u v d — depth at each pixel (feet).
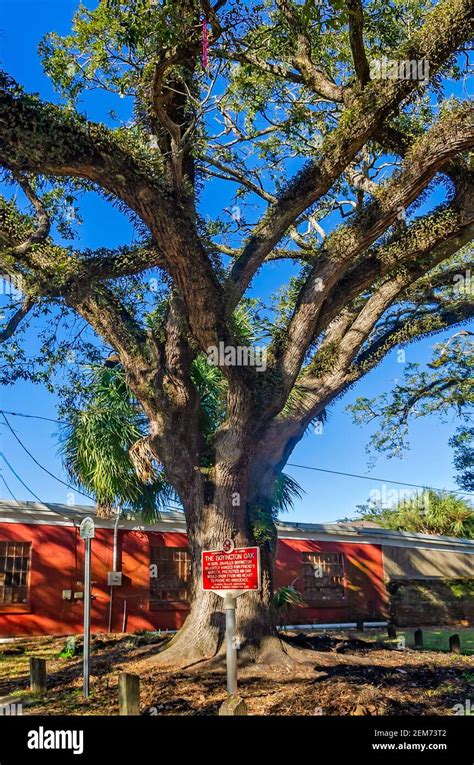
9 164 28.81
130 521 58.34
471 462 79.41
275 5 40.57
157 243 33.06
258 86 45.98
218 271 35.88
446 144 33.01
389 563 75.87
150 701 26.84
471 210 36.60
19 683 32.40
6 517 52.39
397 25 41.47
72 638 42.50
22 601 51.93
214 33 32.42
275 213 37.73
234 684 23.49
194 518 37.35
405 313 48.47
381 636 57.26
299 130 48.62
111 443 51.13
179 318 37.91
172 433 37.99
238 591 23.95
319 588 69.46
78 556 55.11
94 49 37.04
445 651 44.91
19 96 28.14
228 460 36.32
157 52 31.71
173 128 32.86
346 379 40.68
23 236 36.83
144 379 37.96
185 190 33.53
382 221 34.99
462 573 81.76
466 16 32.32
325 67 44.01
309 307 36.45
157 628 58.03
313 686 29.14
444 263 54.80
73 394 46.19
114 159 30.42
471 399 60.13
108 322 38.24
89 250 37.52
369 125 34.63
